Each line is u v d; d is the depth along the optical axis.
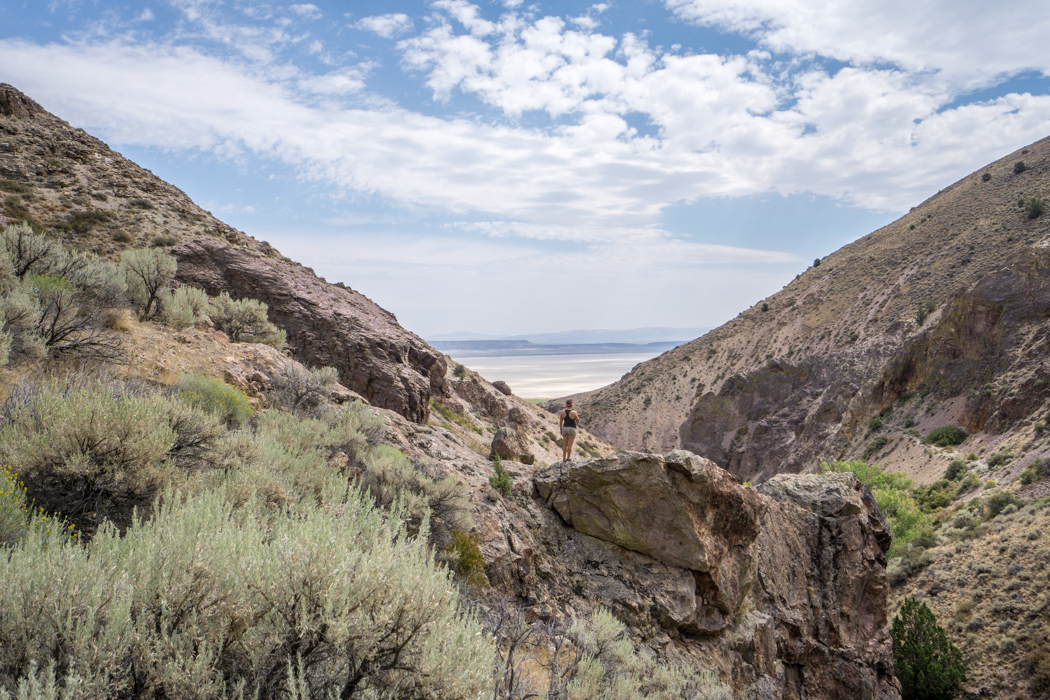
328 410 13.18
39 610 2.66
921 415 77.50
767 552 15.91
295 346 26.05
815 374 111.88
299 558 3.13
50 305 9.11
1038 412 58.38
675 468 12.78
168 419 6.18
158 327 13.69
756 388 119.88
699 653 11.66
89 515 4.83
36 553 3.07
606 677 7.39
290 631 2.98
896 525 49.69
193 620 2.84
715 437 119.56
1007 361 69.12
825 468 71.00
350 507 4.95
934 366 80.25
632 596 11.70
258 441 7.79
